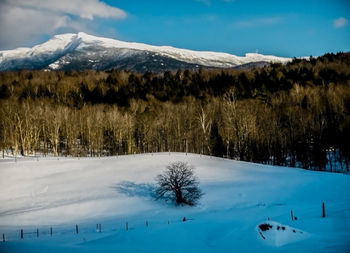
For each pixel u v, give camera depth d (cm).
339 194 3919
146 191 4341
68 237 2875
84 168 5419
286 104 8112
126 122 8044
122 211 3741
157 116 8625
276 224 2256
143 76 15025
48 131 8006
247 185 4434
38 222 3478
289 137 7325
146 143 8406
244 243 2197
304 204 3550
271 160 7731
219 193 4109
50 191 4425
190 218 3309
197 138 7994
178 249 2264
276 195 3991
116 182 4709
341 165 6600
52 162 5703
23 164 5500
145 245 2403
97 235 2906
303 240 2145
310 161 7156
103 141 8144
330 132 6944
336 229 2412
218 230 2677
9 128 7612
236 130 6925
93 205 3916
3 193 4344
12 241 2680
